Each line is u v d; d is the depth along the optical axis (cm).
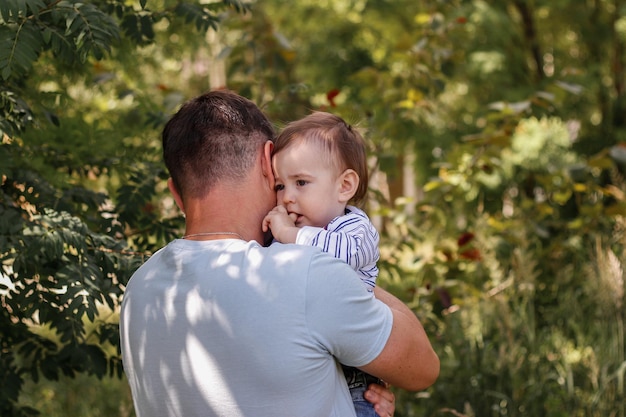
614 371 494
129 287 203
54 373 335
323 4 1093
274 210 213
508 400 442
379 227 603
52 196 311
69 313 267
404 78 533
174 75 934
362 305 189
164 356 191
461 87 955
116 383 543
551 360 509
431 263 489
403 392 458
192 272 191
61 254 265
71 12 262
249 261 188
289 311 182
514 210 683
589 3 934
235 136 202
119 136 362
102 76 388
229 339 183
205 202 201
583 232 614
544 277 615
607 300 540
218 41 661
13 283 285
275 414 183
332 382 189
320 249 190
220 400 185
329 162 224
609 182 793
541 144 786
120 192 334
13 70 264
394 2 976
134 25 336
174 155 202
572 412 452
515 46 905
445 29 554
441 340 489
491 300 516
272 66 496
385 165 469
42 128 339
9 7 242
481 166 510
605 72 943
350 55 1087
